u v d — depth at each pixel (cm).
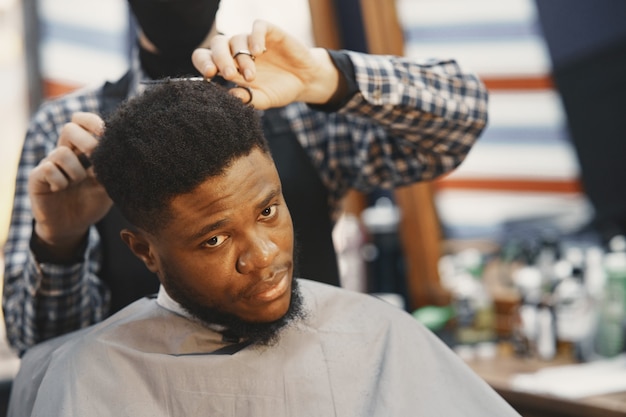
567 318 236
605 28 253
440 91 140
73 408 113
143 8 134
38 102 281
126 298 143
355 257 297
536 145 276
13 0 281
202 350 120
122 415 114
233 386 117
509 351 245
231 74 114
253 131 106
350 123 153
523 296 246
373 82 131
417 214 298
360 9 298
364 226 305
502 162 284
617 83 253
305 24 306
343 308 127
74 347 120
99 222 144
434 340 127
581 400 184
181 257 106
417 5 292
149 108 107
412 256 299
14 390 127
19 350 142
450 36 289
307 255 146
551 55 268
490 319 265
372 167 153
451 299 288
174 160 101
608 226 258
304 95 127
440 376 123
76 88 285
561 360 232
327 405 118
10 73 283
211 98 108
